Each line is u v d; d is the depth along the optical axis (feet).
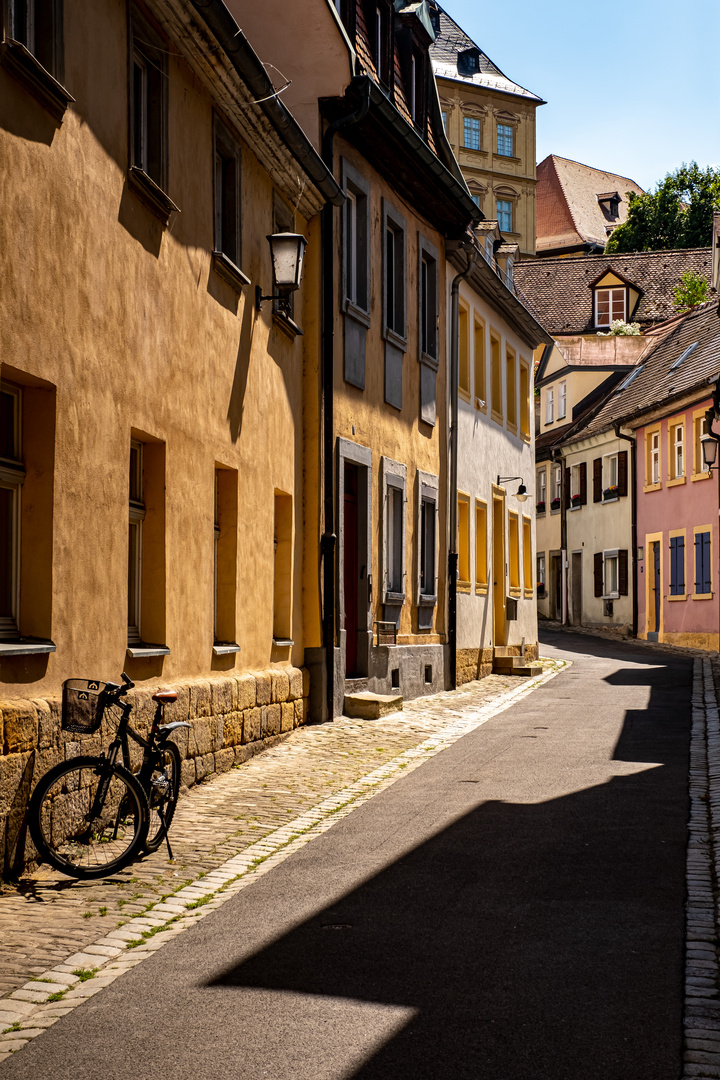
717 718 53.01
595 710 57.57
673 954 19.24
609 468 144.15
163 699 27.66
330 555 50.65
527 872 24.86
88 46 28.17
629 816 30.71
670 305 191.21
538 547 172.96
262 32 51.78
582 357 165.68
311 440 50.57
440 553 70.85
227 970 18.60
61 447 26.68
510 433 93.09
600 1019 16.29
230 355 39.99
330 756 41.75
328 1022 16.22
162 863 25.96
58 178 26.40
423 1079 14.28
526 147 228.02
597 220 260.42
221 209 40.34
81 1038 15.71
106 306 29.30
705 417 113.80
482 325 82.99
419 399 66.44
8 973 18.34
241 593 41.34
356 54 55.16
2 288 23.71
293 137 43.19
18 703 24.35
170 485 34.12
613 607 141.28
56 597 26.53
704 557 115.14
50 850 23.98
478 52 225.56
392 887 23.76
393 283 62.90
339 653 51.80
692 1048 15.25
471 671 77.92
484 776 37.47
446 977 18.13
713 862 25.64
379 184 59.26
